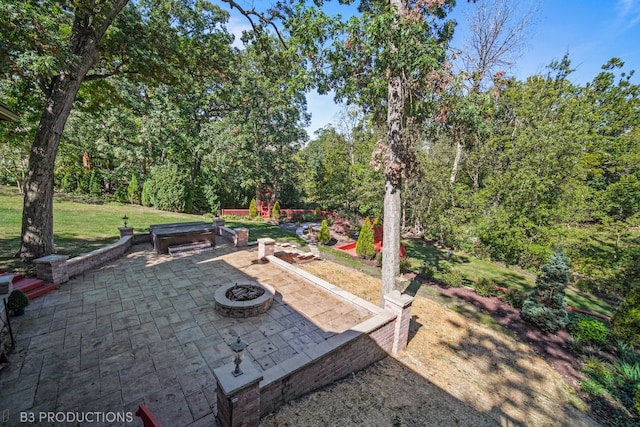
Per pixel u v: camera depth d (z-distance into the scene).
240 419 3.31
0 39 6.27
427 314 8.73
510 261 14.22
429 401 4.94
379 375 5.43
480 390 5.55
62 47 6.95
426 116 8.00
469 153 16.78
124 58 9.86
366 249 14.38
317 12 6.52
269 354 5.05
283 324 6.09
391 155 7.62
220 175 25.89
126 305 6.50
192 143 23.28
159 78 10.55
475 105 6.93
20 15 6.15
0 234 10.40
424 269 12.41
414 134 8.27
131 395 3.92
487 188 14.38
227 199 30.20
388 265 7.85
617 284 10.84
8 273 7.18
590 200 13.26
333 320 6.39
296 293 7.73
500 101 16.16
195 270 8.98
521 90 17.00
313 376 4.50
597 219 13.34
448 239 17.45
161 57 10.05
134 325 5.70
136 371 4.39
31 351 4.71
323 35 6.61
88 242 10.70
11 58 7.09
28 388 3.92
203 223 13.17
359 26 6.06
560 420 5.07
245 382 3.24
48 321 5.67
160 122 21.64
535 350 7.34
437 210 16.27
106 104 11.80
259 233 17.64
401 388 5.16
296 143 30.06
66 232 11.76
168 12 11.21
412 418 4.44
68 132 20.14
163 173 22.42
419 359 6.29
